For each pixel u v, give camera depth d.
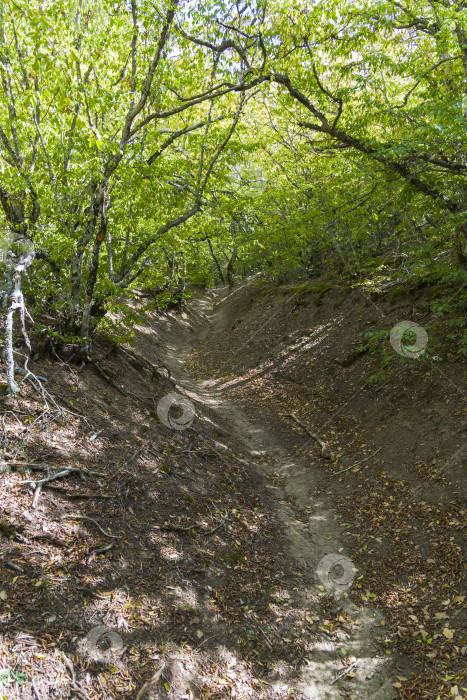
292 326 15.34
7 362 5.24
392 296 11.80
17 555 3.56
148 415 7.52
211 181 9.63
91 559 3.91
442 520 5.65
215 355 16.89
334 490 7.23
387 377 9.29
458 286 8.99
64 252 7.15
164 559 4.48
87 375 7.20
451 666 3.93
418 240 10.34
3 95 6.61
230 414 11.00
